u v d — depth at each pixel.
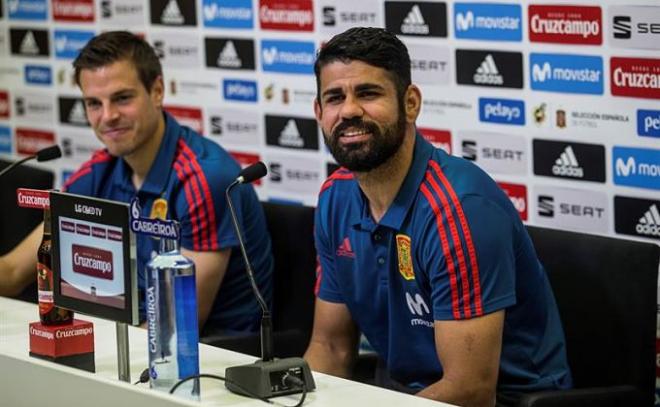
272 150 4.86
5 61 5.84
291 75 4.72
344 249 3.35
